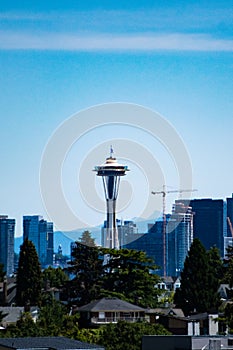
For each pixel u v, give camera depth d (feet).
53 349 151.84
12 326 248.52
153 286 319.88
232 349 151.84
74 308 317.01
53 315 267.80
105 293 314.55
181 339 153.38
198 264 331.57
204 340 152.76
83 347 155.22
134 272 315.37
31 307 329.52
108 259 331.77
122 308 283.59
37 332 237.04
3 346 153.28
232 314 255.70
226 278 276.62
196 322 262.26
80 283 331.16
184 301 329.11
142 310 285.02
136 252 315.17
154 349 155.74
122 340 222.28
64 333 238.27
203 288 328.49
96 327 272.31
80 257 332.39
